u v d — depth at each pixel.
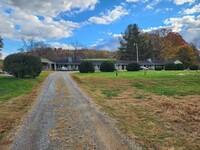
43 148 4.63
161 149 4.54
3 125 6.37
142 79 20.67
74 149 4.56
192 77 20.92
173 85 15.84
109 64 42.84
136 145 4.75
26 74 24.02
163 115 7.29
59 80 22.66
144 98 10.68
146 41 88.44
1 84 17.36
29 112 7.95
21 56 23.81
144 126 6.10
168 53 86.38
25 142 5.00
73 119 6.89
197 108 8.11
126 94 12.23
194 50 85.25
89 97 11.25
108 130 5.76
